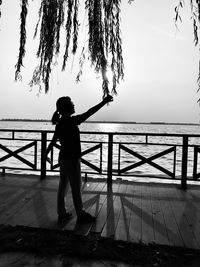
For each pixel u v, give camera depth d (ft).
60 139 13.03
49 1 14.08
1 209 14.75
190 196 17.88
